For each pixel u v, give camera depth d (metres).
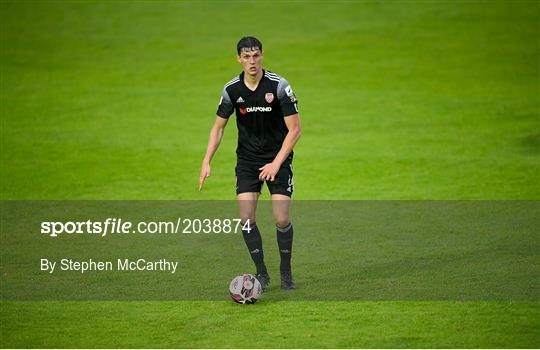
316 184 46.06
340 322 25.77
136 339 24.53
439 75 76.00
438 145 54.56
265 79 27.81
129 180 47.34
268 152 28.64
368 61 81.25
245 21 97.38
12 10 100.19
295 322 25.83
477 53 83.12
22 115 64.06
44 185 46.31
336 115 63.56
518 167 48.66
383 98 68.69
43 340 24.53
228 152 54.00
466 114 63.09
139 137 57.75
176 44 88.69
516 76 75.00
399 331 24.91
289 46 87.00
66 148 54.91
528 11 98.31
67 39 90.31
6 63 81.12
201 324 25.78
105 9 102.31
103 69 79.56
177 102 68.00
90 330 25.33
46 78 76.25
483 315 26.20
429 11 99.88
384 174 47.91
